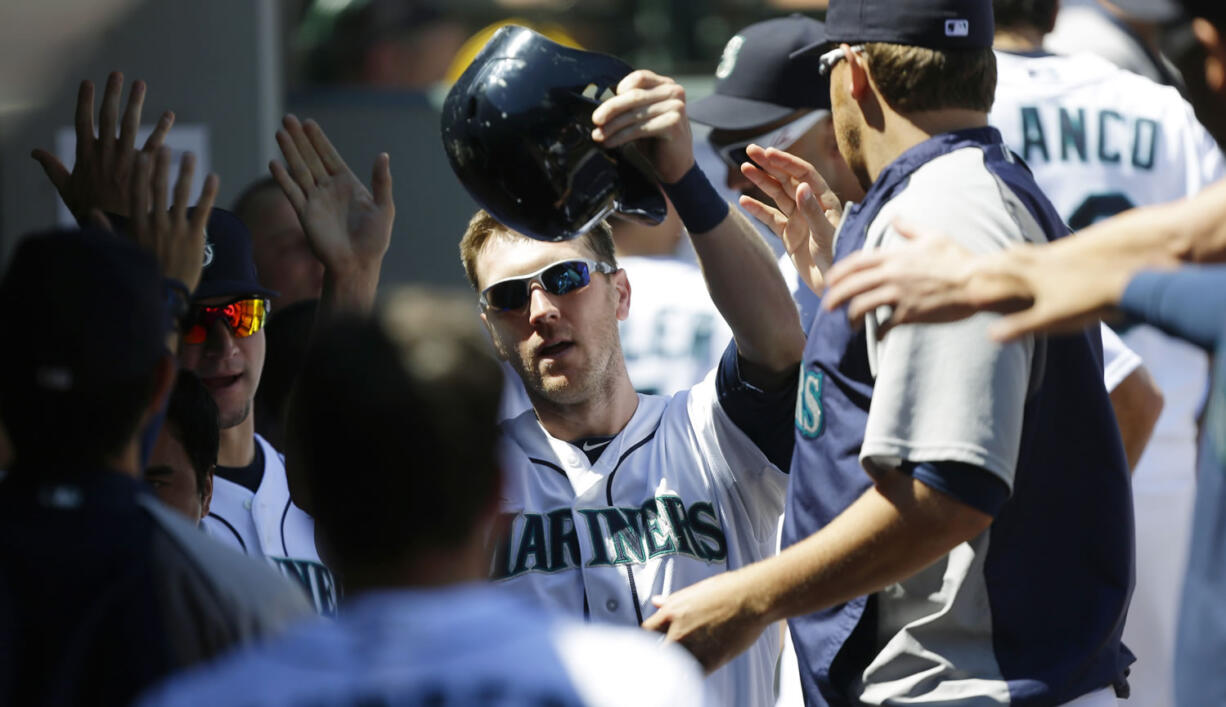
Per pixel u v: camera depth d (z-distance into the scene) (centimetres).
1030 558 817
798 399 877
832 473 841
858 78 864
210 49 1931
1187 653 687
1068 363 823
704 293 1569
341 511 577
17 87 1877
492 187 895
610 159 895
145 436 708
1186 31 767
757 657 970
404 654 529
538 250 991
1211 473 679
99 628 639
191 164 871
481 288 1018
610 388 1009
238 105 1939
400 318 607
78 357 650
